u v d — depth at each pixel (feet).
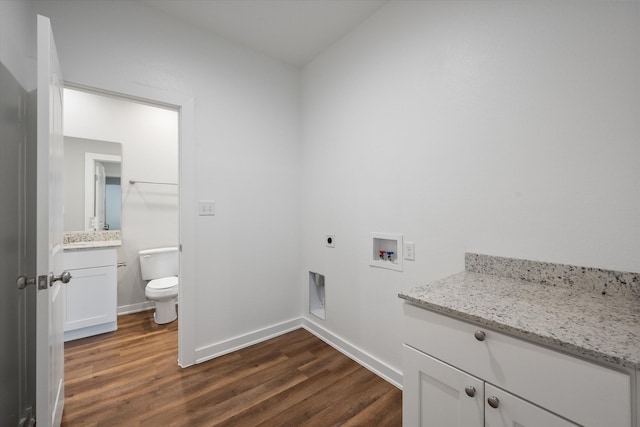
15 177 4.25
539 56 3.85
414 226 5.46
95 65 5.41
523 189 4.02
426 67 5.23
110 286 8.23
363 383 5.85
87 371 6.24
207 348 6.81
